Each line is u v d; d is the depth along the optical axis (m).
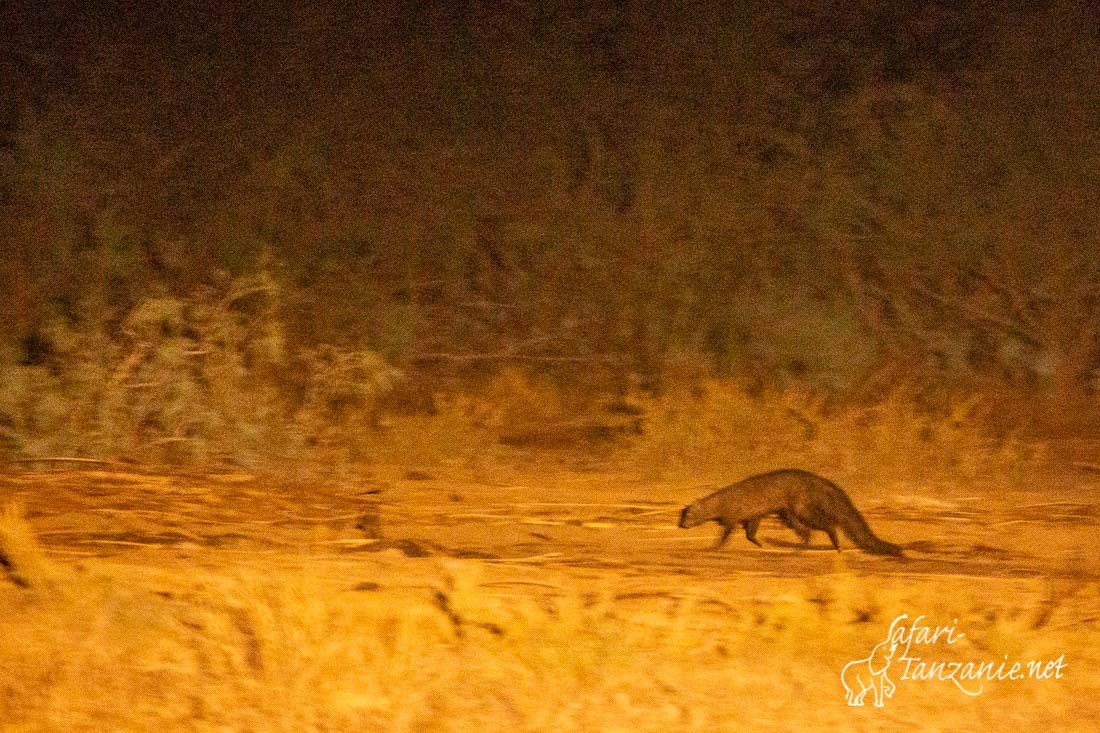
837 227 15.69
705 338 15.18
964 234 15.68
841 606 8.40
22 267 14.20
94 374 12.52
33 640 7.61
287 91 15.81
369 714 6.87
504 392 14.62
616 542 10.34
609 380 15.11
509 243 15.61
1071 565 9.80
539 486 12.04
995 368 15.52
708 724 6.76
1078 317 15.52
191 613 8.09
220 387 12.69
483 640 7.80
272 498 11.27
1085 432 14.64
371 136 15.79
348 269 15.18
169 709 6.88
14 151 14.82
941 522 11.02
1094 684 7.44
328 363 14.24
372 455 12.76
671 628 7.98
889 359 15.43
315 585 8.41
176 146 15.57
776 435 13.29
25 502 10.78
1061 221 15.72
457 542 10.27
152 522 10.44
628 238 15.45
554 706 6.93
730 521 10.09
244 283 14.02
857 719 6.90
